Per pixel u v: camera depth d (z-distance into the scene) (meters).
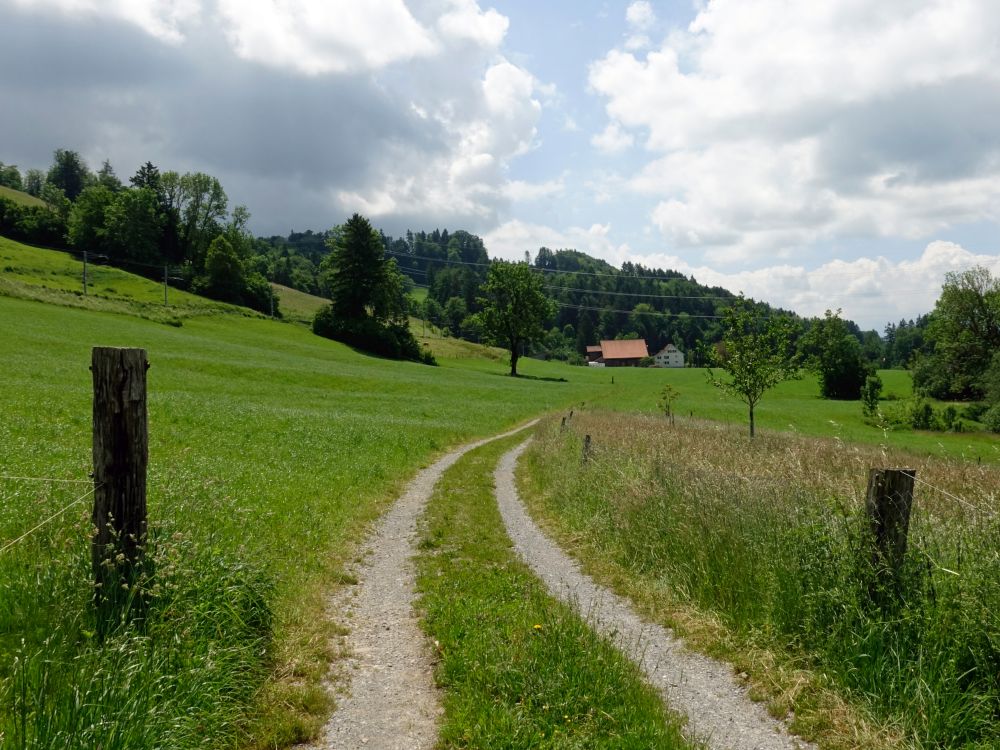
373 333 92.38
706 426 32.12
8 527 6.40
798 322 27.14
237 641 5.39
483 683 5.36
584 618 7.25
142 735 3.78
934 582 5.54
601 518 11.28
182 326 75.31
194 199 127.31
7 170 186.25
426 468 19.73
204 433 19.03
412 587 8.49
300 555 8.91
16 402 19.17
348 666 5.92
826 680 5.62
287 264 176.00
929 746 4.67
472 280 182.75
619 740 4.59
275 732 4.61
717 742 4.86
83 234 118.62
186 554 5.47
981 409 56.47
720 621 7.14
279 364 56.75
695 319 186.00
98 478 4.96
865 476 12.75
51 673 4.01
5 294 63.16
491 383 70.56
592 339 183.12
